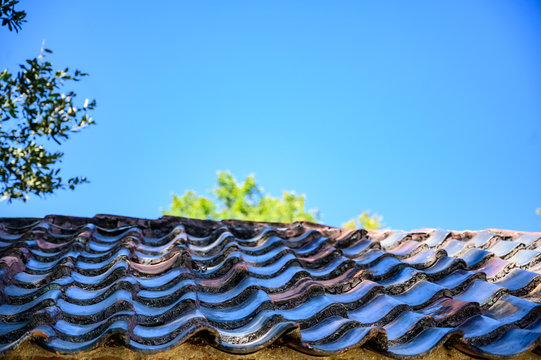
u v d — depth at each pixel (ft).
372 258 14.39
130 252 13.33
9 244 13.88
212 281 12.44
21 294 10.75
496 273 13.55
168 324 9.78
